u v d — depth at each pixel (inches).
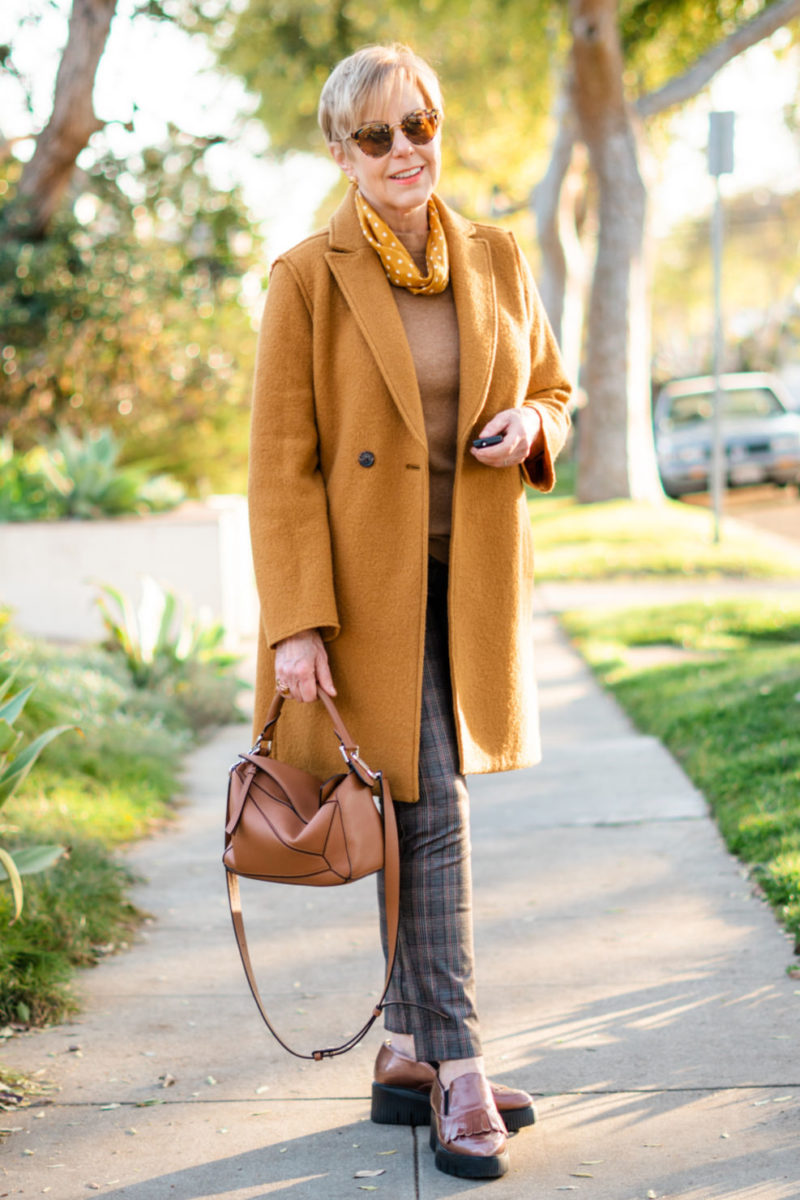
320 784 96.8
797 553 470.3
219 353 556.1
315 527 95.0
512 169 1116.5
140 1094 109.1
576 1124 100.1
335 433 96.5
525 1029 117.7
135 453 558.3
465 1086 94.8
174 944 145.7
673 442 732.0
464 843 96.5
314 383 96.3
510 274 100.8
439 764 96.0
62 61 486.9
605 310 622.5
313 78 854.5
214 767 239.3
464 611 96.9
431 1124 97.2
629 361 625.3
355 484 94.9
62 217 519.2
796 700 210.5
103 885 155.2
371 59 93.8
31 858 134.4
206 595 350.3
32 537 349.7
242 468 585.6
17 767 133.0
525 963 133.5
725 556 459.5
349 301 94.3
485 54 838.5
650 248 632.4
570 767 212.1
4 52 516.7
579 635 334.0
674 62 765.3
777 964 128.6
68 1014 126.3
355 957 139.3
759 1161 93.0
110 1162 97.7
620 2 673.0
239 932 96.1
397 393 93.0
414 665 95.2
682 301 2689.5
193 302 545.0
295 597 93.4
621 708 256.4
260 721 100.6
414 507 94.5
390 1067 102.2
